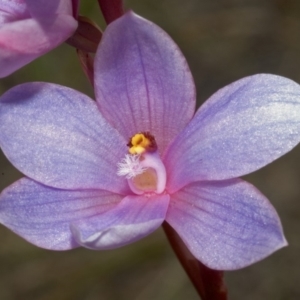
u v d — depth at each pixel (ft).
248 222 0.59
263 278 1.03
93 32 0.62
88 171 0.62
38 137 0.62
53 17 0.60
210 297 0.64
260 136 0.59
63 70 0.95
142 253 0.89
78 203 0.62
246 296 1.02
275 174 1.07
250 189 0.59
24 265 0.94
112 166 0.62
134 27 0.59
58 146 0.62
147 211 0.60
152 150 0.61
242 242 0.59
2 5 0.61
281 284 1.02
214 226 0.59
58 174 0.62
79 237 0.58
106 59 0.60
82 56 0.63
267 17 1.07
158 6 1.05
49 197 0.61
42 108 0.62
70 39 0.62
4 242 0.93
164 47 0.60
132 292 0.98
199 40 1.08
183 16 1.06
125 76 0.61
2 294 0.94
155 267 0.99
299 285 1.02
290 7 1.07
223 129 0.60
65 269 0.93
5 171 1.07
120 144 0.62
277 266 1.03
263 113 0.59
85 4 0.86
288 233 1.04
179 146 0.61
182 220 0.60
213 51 1.09
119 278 0.99
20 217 0.61
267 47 1.09
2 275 0.94
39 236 0.61
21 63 0.61
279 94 0.59
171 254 0.98
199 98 1.10
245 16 1.07
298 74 1.09
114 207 0.61
